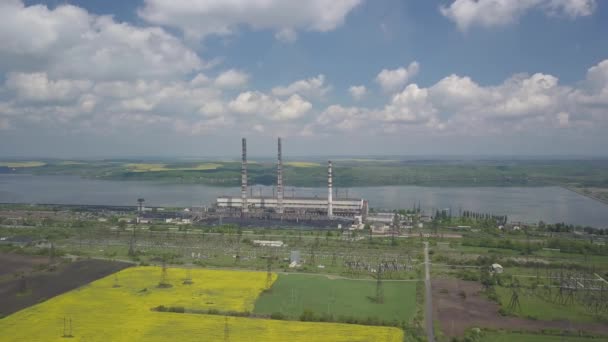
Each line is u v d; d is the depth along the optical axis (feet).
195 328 381.81
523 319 417.69
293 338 363.56
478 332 382.22
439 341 367.25
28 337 360.28
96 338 359.05
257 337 364.58
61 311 421.59
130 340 355.77
